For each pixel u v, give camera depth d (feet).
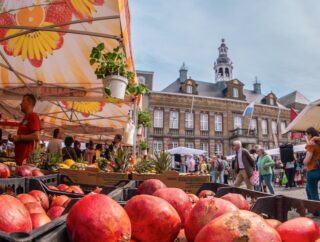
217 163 64.44
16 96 21.71
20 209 3.43
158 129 135.33
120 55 14.74
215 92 163.73
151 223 3.49
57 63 19.57
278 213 5.83
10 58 18.99
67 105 30.53
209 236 2.79
